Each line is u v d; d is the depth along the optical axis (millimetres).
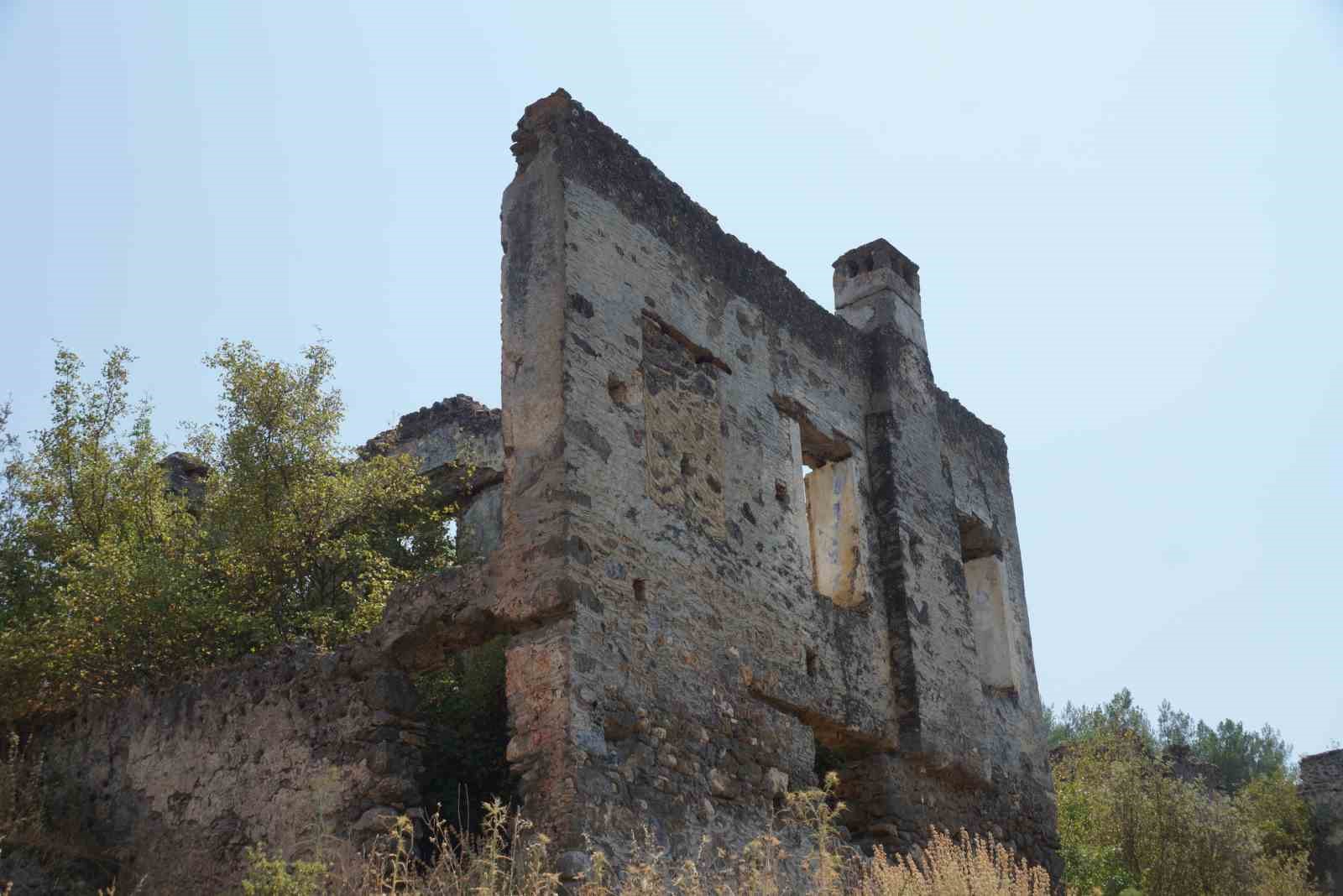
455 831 10484
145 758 11875
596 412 11000
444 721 11891
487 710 11906
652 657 10734
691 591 11406
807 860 10789
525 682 10062
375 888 9297
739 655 11734
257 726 11273
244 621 13562
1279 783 25906
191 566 14055
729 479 12375
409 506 16219
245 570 14344
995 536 16828
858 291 15922
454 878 8961
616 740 10141
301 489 14812
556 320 10992
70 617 13172
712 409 12430
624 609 10617
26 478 15039
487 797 10969
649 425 11547
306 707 11039
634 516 11047
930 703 13852
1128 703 30812
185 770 11562
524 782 9805
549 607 10141
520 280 11359
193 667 13320
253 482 14812
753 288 13570
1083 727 29719
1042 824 15602
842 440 14359
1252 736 40312
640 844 9883
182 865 11156
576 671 9969
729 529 12164
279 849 10609
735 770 11203
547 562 10297
